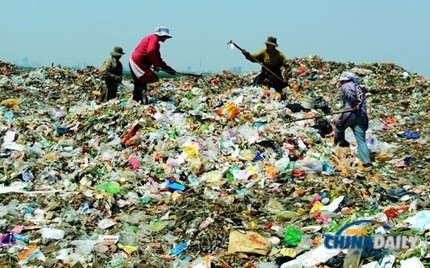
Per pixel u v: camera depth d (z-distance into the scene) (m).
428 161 10.38
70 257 5.98
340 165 9.66
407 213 6.68
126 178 8.62
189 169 9.12
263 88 14.47
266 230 6.71
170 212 7.40
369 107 16.70
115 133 10.85
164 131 10.67
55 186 8.44
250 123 11.40
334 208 7.41
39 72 21.08
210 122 11.38
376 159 10.48
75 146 10.50
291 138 10.54
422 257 5.11
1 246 6.21
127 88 18.70
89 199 7.69
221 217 7.05
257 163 9.56
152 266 5.79
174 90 17.73
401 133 13.15
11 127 11.38
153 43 12.97
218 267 5.79
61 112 13.38
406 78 20.81
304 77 21.14
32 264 5.82
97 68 22.95
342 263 5.45
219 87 19.70
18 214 7.24
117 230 6.87
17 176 8.73
